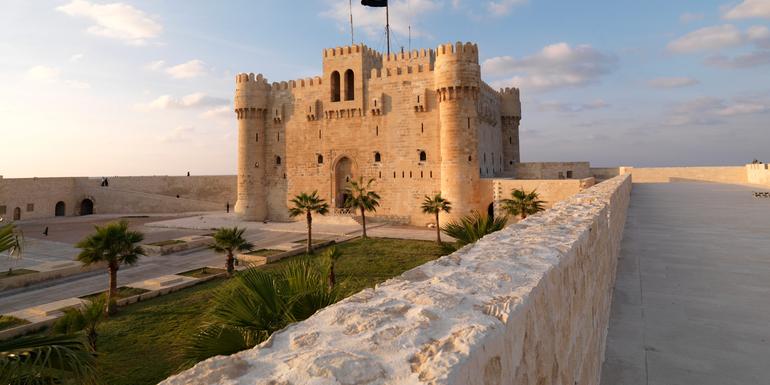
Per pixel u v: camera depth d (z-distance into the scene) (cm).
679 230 1448
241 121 6291
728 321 657
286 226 5525
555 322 365
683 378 509
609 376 531
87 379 656
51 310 2239
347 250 3938
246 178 6247
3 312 2386
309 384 193
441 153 5125
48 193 7100
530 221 695
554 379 349
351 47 5872
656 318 689
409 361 210
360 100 5797
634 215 1878
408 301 306
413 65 5628
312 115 6059
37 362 594
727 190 3197
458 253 464
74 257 3828
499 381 234
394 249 3956
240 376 210
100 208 7644
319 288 793
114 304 2306
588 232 566
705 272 918
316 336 252
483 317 255
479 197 5006
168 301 2520
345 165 6038
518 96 6862
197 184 8312
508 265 377
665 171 5338
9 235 759
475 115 5050
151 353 1802
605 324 680
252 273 784
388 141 5678
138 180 7919
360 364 205
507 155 6788
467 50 4984
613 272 936
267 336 719
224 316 743
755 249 1112
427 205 4281
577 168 5806
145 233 5122
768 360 537
